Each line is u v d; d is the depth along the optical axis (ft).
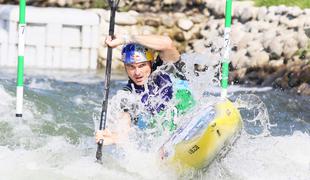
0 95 93.30
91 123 85.97
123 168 68.69
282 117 98.58
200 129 66.28
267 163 70.95
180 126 68.64
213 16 150.20
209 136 65.77
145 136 70.79
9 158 69.77
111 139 69.36
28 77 126.52
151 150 70.03
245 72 127.65
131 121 71.05
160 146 69.26
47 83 118.42
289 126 92.99
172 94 70.95
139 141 70.49
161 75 70.59
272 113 101.09
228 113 66.39
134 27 150.61
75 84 119.65
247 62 128.77
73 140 77.87
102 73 138.92
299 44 126.21
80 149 74.23
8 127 80.12
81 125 84.48
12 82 111.45
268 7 139.95
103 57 148.77
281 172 69.56
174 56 69.82
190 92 71.61
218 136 65.77
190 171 67.00
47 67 144.77
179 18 151.23
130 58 69.26
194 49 145.28
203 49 143.84
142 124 70.85
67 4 157.69
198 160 66.28
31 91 100.27
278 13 136.87
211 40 142.61
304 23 130.41
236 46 134.00
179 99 71.10
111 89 116.67
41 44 145.48
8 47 144.36
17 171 66.74
